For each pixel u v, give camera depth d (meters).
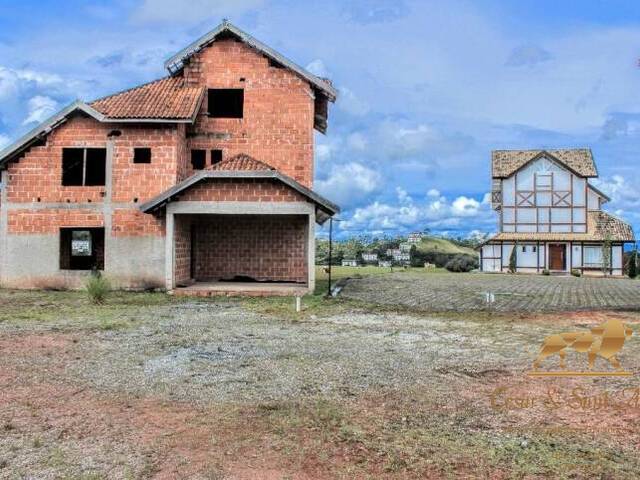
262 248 20.77
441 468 4.61
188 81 19.89
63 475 4.48
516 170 36.31
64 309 13.74
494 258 36.34
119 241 18.12
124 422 5.64
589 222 36.22
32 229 18.28
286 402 6.29
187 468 4.60
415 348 9.16
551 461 4.74
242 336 10.25
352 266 37.81
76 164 19.73
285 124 19.77
